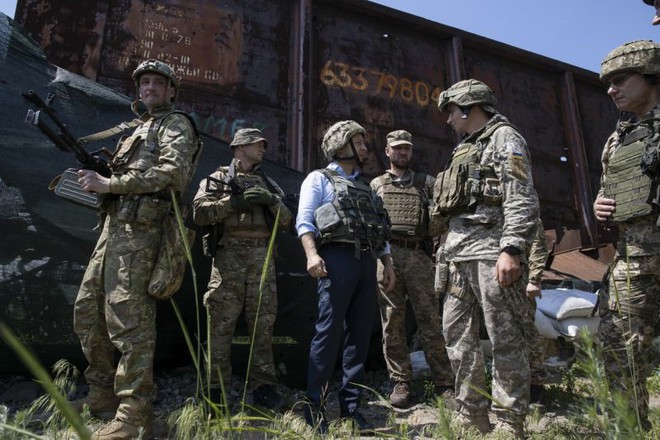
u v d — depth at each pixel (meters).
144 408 2.09
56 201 2.86
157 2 4.39
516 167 2.11
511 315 2.12
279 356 3.47
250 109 4.60
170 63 4.34
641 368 1.98
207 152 3.46
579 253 6.31
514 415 2.05
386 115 5.32
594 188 6.71
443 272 2.51
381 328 3.93
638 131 2.12
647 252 2.01
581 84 7.05
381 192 3.55
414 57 5.71
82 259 2.88
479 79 6.16
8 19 2.94
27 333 2.70
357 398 2.48
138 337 2.12
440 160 5.55
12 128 2.79
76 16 4.04
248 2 4.82
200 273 3.26
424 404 3.06
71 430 1.53
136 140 2.34
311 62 4.92
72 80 3.07
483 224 2.21
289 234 3.57
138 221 2.19
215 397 2.82
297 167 4.59
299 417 2.45
